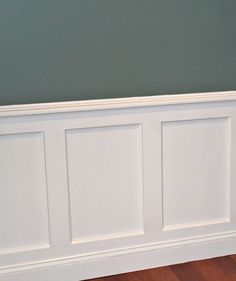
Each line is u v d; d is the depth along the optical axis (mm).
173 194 2299
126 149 2184
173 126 2238
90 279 2201
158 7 2244
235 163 2371
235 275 2186
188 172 2307
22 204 2066
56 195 2104
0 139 1991
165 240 2309
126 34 2217
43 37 2100
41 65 2117
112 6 2176
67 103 2055
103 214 2197
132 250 2254
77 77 2180
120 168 2189
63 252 2150
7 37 2053
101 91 2225
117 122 2135
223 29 2369
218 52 2379
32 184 2068
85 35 2158
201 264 2324
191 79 2359
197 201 2346
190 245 2350
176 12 2275
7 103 2096
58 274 2148
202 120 2279
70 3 2115
